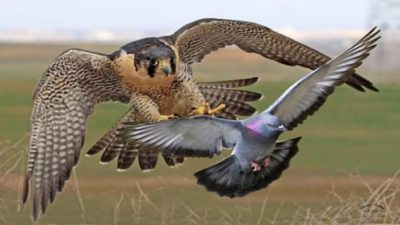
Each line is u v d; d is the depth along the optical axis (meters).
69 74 13.98
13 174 17.17
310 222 17.16
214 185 11.90
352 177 20.58
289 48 14.34
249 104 14.42
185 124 11.66
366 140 32.75
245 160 11.84
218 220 18.28
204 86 14.38
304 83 11.91
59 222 18.48
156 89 13.79
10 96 45.12
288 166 11.96
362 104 42.22
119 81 13.84
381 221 16.83
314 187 23.42
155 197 18.47
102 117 28.36
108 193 19.61
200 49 14.12
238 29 14.16
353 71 11.90
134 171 20.33
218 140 11.74
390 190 17.28
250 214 18.62
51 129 13.96
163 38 13.90
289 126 11.92
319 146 30.20
